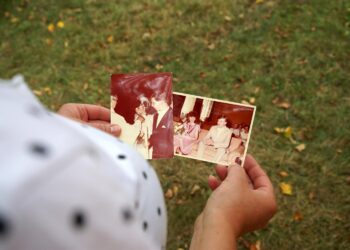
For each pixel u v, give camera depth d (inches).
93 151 20.0
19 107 18.6
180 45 129.7
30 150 17.0
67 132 19.0
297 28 129.4
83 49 132.6
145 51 129.7
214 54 125.6
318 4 134.9
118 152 27.4
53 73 126.9
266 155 102.7
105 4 146.2
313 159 101.3
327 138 104.6
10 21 144.6
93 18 141.7
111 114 51.3
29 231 16.4
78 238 17.6
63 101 119.5
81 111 49.2
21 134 17.2
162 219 29.8
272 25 131.1
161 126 51.9
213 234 34.6
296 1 136.9
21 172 16.3
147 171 29.4
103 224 18.7
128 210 20.6
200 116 56.0
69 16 143.8
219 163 54.6
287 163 101.1
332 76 116.4
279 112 110.2
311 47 123.8
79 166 18.3
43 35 138.7
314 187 97.3
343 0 134.5
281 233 91.2
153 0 144.6
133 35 134.6
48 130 18.2
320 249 89.1
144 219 25.2
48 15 144.7
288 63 120.6
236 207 37.8
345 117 107.7
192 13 138.7
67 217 17.3
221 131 55.6
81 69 127.3
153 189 29.1
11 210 15.9
